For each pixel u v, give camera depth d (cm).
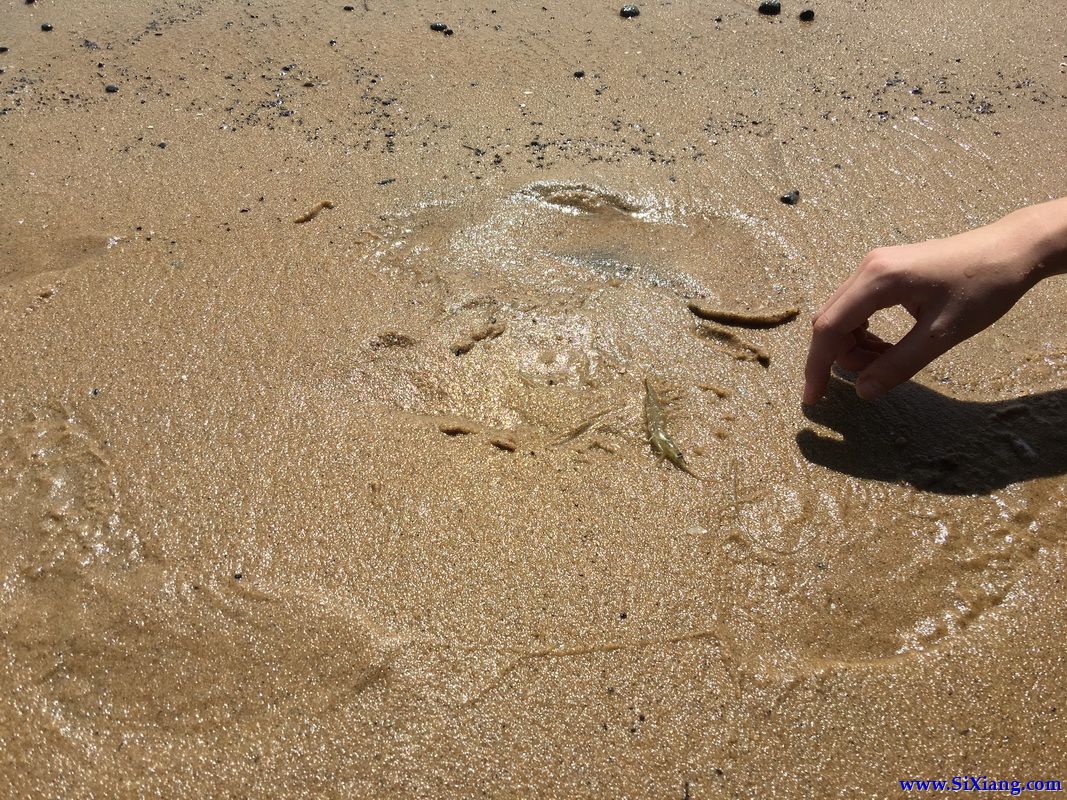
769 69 94
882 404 54
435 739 39
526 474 50
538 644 42
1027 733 39
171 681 41
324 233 69
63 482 49
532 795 37
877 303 48
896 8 108
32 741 39
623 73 93
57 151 79
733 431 53
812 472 50
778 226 70
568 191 74
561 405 54
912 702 41
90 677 41
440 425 53
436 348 58
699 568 45
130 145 80
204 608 44
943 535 47
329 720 40
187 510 48
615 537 47
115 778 38
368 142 81
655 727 39
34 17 105
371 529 47
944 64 96
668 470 50
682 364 57
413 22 104
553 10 107
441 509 48
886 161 79
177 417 53
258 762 38
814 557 46
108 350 57
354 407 54
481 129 83
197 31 101
